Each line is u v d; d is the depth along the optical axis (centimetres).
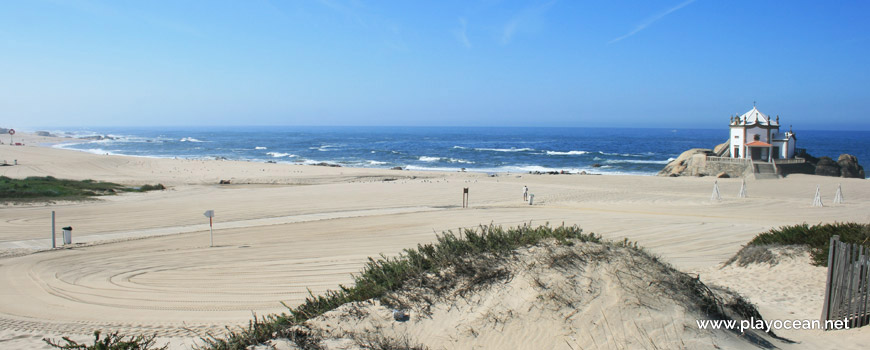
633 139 19988
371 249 1812
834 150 12569
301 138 19750
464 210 2973
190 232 2356
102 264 1648
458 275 706
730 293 707
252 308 1099
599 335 546
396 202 3422
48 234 2288
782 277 1025
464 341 590
